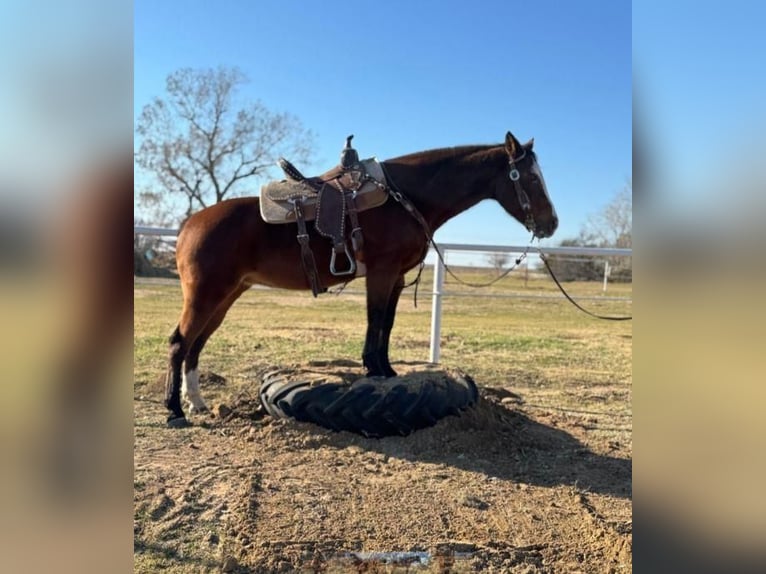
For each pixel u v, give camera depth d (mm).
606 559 2408
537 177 3986
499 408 4297
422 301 17500
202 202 29016
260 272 4039
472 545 2500
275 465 3336
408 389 3727
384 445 3631
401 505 2875
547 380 6008
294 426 3805
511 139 3977
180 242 4078
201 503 2824
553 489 3131
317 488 3043
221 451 3541
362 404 3654
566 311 14711
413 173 4051
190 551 2398
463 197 4125
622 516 2812
